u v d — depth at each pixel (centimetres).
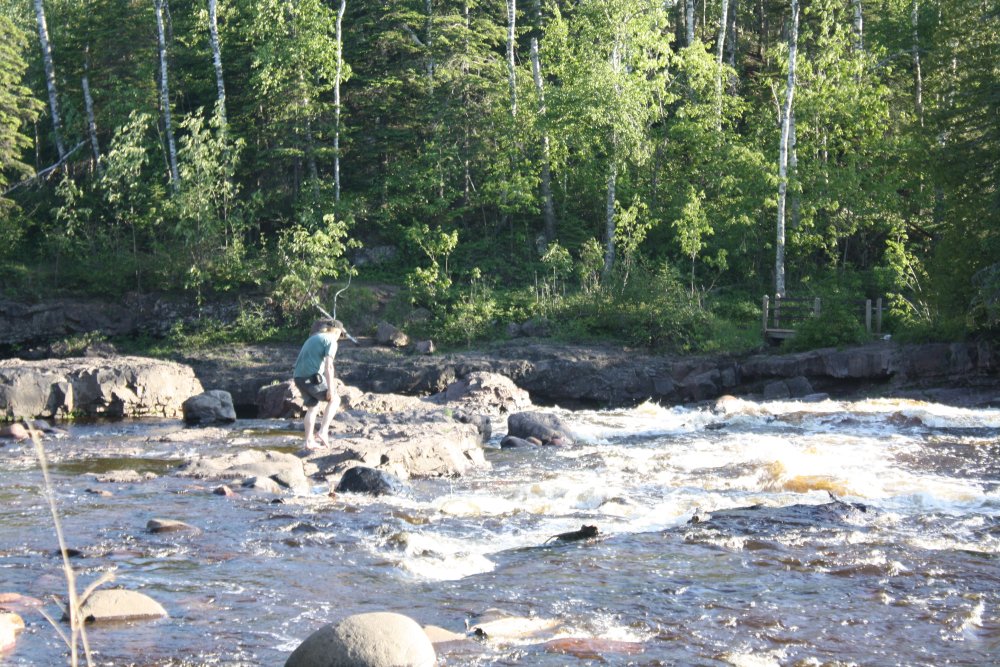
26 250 3847
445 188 4112
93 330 3422
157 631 534
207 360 3041
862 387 2647
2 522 845
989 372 2486
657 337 3131
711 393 2809
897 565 680
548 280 3656
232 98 4228
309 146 3859
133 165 3569
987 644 515
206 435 1659
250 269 3506
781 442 1502
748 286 3762
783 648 507
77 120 4288
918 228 3712
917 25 3872
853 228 3572
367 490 1041
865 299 3247
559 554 726
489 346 3141
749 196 3644
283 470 1142
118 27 4225
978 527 813
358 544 761
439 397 2559
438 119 3941
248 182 4244
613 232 3662
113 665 475
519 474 1195
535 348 2995
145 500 968
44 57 4156
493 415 2392
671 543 757
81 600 301
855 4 4112
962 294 2631
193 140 3544
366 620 462
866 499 968
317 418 1914
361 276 3784
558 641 513
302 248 3403
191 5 4544
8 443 1585
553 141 3950
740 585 634
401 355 3020
